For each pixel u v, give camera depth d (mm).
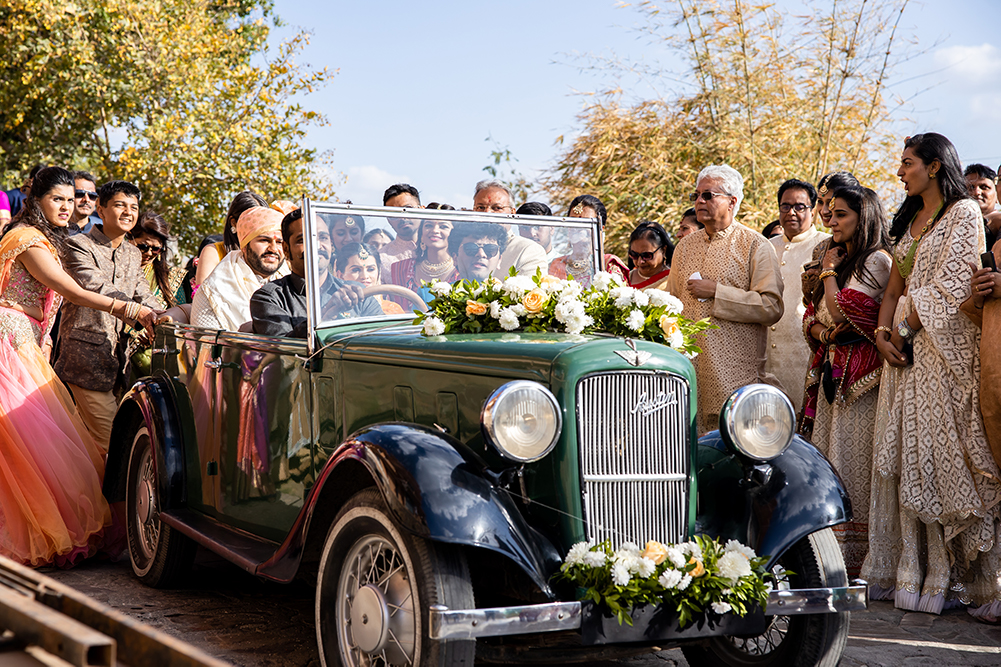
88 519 4668
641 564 2602
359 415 3318
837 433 4648
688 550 2729
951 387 4078
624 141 10633
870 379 4523
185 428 4457
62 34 16688
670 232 10102
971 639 3777
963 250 4098
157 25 17062
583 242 4230
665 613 2637
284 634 3639
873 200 4648
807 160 10453
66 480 4605
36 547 4500
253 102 16547
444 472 2617
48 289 4934
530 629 2467
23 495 4496
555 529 2771
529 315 3264
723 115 10516
